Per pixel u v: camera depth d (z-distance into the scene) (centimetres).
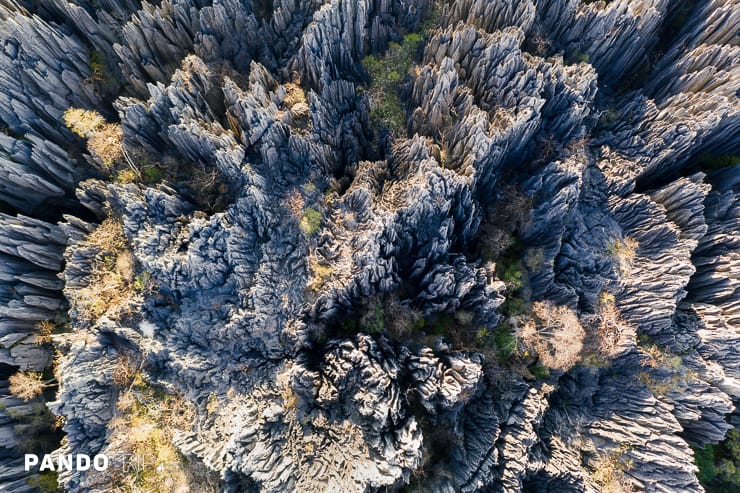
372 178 2906
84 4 2838
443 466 2761
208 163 2764
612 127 3431
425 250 2842
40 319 2838
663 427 2927
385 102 3145
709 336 3020
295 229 2730
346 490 2338
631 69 3666
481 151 2775
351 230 2756
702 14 3378
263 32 2969
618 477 2923
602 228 3203
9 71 2583
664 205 3244
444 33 3041
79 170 2916
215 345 2639
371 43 3189
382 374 2545
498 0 3022
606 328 3047
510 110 2906
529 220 3103
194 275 2562
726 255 3188
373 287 2784
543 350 2998
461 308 2959
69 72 2781
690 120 3114
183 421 2558
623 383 3095
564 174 3011
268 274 2652
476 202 3006
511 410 2883
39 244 2808
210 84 2758
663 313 2983
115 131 2759
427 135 3036
